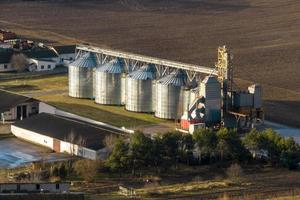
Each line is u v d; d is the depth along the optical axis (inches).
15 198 3718.0
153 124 5639.8
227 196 4173.2
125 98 6082.7
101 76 6156.5
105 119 5723.4
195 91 5590.6
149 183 4446.4
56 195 3777.1
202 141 4790.8
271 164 4810.5
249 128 5492.1
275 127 5600.4
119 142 4687.5
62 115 5807.1
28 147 5196.9
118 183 4436.5
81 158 4901.6
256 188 4370.1
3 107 5856.3
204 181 4488.2
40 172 4534.9
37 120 5472.4
